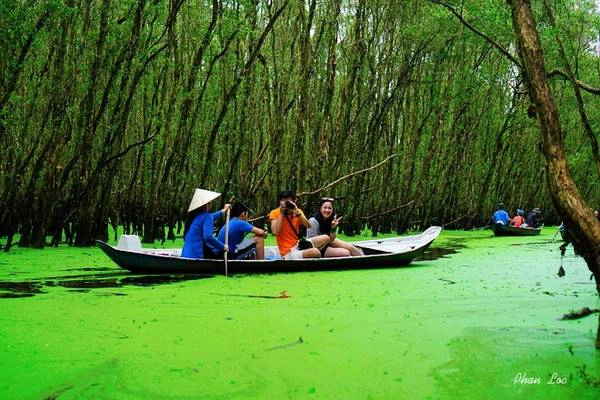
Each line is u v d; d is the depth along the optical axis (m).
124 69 14.01
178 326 6.20
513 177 34.22
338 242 11.74
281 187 20.52
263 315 6.75
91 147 14.47
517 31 5.06
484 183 28.22
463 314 6.85
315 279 9.62
